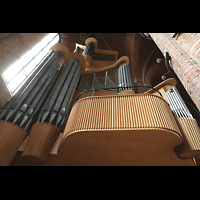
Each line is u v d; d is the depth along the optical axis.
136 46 16.75
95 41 15.30
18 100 4.91
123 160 4.51
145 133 3.66
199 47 3.62
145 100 4.11
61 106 5.47
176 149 4.12
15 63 5.92
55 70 7.12
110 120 3.87
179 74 4.27
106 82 8.46
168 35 4.95
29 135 4.49
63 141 4.07
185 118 4.69
